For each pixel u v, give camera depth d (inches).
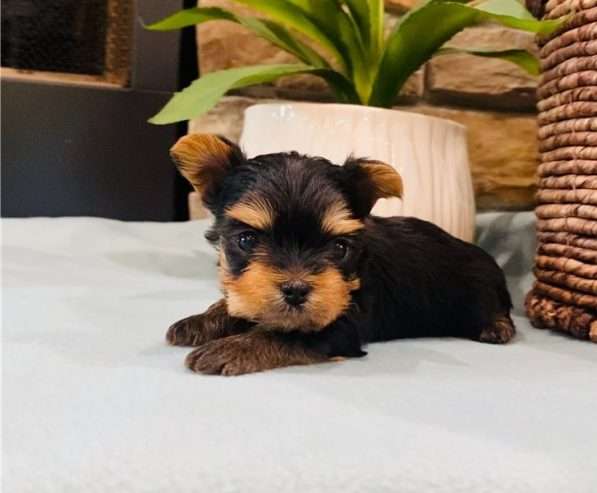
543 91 14.5
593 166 13.1
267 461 7.6
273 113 16.2
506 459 7.8
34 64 21.6
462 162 17.2
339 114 15.9
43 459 7.5
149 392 9.5
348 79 17.5
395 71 17.0
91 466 7.4
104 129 20.8
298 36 20.3
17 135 20.2
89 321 13.4
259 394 9.5
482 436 8.3
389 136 15.9
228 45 20.7
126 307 14.6
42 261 17.9
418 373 10.9
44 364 10.6
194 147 12.0
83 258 18.4
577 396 9.9
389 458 7.7
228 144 12.2
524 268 18.6
